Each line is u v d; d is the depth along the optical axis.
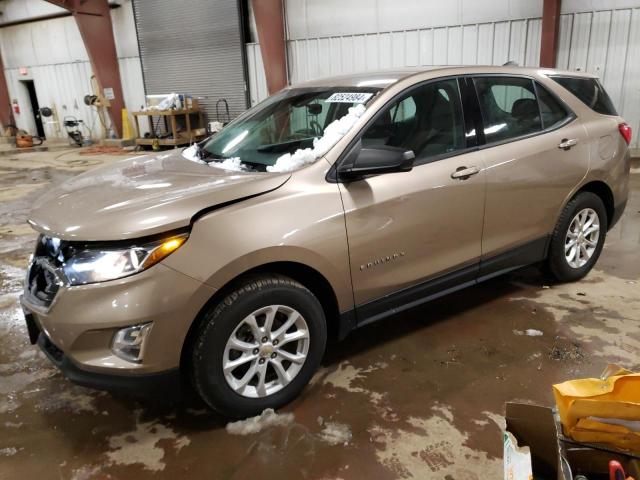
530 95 3.32
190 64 12.26
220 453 2.24
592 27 7.88
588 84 3.69
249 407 2.38
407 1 9.17
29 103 16.75
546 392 2.57
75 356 2.11
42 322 2.20
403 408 2.49
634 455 1.45
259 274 2.34
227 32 11.41
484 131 3.03
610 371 1.65
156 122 13.30
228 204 2.26
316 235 2.38
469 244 3.00
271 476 2.11
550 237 3.48
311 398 2.58
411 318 3.38
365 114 2.65
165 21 12.27
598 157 3.54
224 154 3.00
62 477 2.16
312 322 2.47
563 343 3.01
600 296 3.58
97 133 15.23
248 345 2.32
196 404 2.60
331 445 2.26
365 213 2.53
